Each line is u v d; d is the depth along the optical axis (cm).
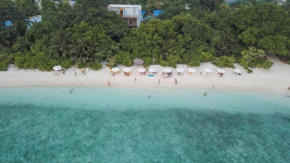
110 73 3759
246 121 3000
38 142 2614
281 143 2705
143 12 7062
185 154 2534
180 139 2717
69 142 2625
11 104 3122
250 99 3350
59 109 3075
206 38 4531
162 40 4194
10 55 3894
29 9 6044
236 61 4166
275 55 4509
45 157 2436
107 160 2423
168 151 2564
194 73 3822
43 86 3459
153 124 2905
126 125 2877
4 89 3362
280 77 3806
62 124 2862
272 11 4162
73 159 2422
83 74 3716
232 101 3303
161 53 4138
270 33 4003
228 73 3859
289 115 3098
